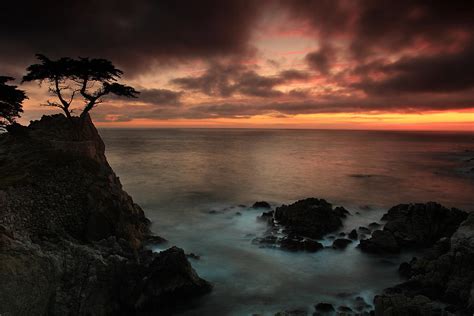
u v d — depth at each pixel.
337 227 43.31
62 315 21.59
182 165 112.62
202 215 51.28
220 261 34.12
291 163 123.12
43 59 35.94
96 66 37.16
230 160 130.88
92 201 31.05
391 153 171.25
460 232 28.67
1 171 31.33
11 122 37.28
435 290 25.52
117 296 24.62
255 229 44.12
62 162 33.31
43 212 27.67
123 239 30.11
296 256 35.25
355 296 27.52
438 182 84.62
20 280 19.81
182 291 26.34
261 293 28.03
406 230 38.47
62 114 43.88
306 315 24.28
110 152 160.25
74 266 23.84
